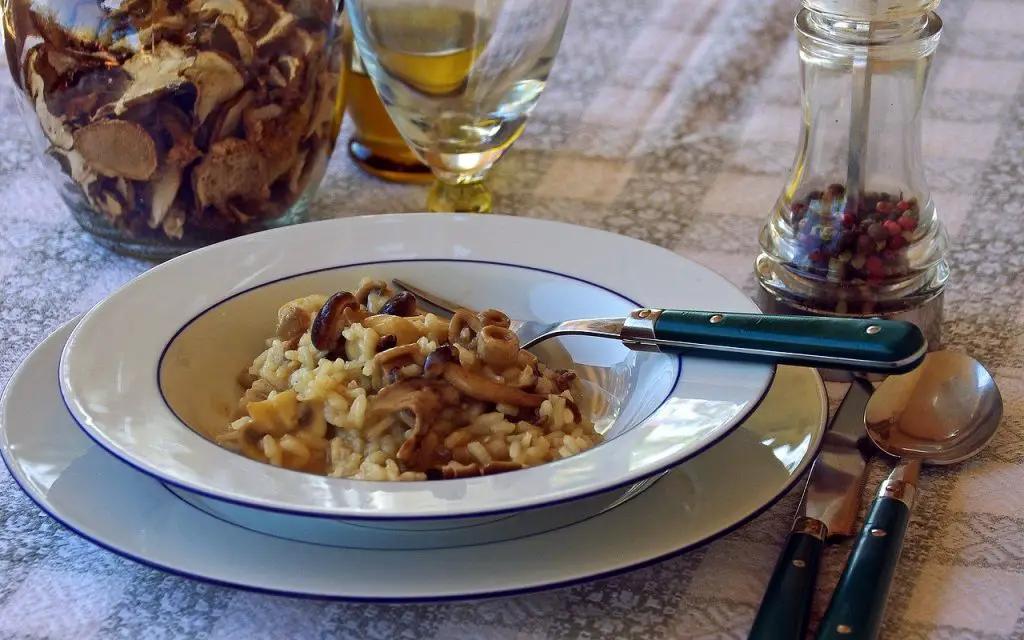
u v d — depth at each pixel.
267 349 0.66
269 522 0.57
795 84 0.90
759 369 0.59
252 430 0.61
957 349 0.69
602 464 0.56
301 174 0.74
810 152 0.68
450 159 0.75
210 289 0.66
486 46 0.73
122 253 0.75
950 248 0.75
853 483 0.60
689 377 0.60
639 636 0.56
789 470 0.59
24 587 0.58
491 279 0.68
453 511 0.54
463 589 0.55
